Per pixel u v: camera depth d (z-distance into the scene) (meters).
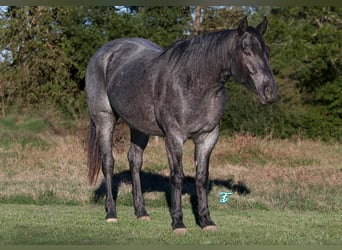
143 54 10.62
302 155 20.61
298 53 27.55
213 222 9.87
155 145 22.42
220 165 17.94
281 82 29.62
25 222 10.27
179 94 9.27
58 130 24.64
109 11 27.47
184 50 9.44
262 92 8.48
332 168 17.09
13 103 27.25
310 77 29.19
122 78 10.49
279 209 11.78
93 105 11.30
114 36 26.50
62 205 12.09
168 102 9.40
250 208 11.84
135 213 11.07
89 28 27.23
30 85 27.86
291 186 13.46
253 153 19.56
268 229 9.89
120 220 10.62
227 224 10.24
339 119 27.64
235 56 8.77
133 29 26.34
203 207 9.79
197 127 9.38
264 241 9.08
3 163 17.03
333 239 9.31
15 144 21.09
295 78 29.80
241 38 8.70
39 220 10.45
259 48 8.60
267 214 11.25
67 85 28.33
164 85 9.49
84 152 18.47
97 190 12.88
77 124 24.00
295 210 11.75
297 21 30.03
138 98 10.02
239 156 19.23
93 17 27.25
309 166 18.11
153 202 12.27
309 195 12.45
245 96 25.97
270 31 28.05
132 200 12.33
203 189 9.76
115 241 8.99
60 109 27.05
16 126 24.64
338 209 11.69
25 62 27.92
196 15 27.73
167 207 12.11
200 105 9.23
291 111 27.42
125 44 11.27
